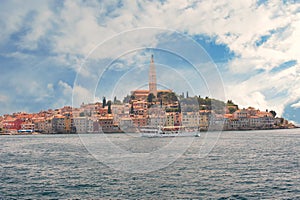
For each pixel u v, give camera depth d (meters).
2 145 68.94
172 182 24.30
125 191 21.95
